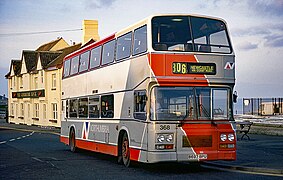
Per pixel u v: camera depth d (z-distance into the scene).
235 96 13.70
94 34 51.38
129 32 15.12
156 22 13.45
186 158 12.98
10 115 68.12
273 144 22.14
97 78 18.25
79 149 21.66
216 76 13.55
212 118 13.34
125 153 15.34
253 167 13.95
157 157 12.85
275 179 11.98
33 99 57.72
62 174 13.63
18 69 64.25
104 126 17.27
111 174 13.53
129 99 14.77
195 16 13.83
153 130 12.94
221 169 14.49
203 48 13.59
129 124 14.71
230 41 14.02
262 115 39.12
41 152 21.75
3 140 31.12
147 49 13.33
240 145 21.67
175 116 13.10
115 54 16.36
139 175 13.25
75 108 21.25
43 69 52.91
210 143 13.20
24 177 13.01
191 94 13.29
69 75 22.47
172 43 13.39
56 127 50.06
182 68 13.30
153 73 13.12
